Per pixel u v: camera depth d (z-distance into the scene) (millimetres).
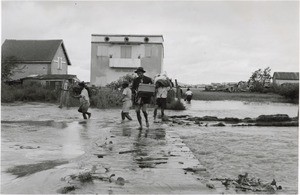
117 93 28766
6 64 48438
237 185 5629
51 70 52750
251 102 41031
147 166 6551
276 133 12688
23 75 52750
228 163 7582
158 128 12797
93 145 8852
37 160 7055
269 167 7234
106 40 50406
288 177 6516
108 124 14117
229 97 50625
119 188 5223
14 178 5699
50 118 17109
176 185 5410
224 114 22547
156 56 49844
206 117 17812
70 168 6312
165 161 6980
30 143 9125
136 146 8703
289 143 10297
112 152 7914
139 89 12438
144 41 49750
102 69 50875
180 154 7684
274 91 61094
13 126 13055
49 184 5332
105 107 27188
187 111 25016
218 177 6238
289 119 17062
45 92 36281
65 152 7902
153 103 28562
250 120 17156
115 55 50531
